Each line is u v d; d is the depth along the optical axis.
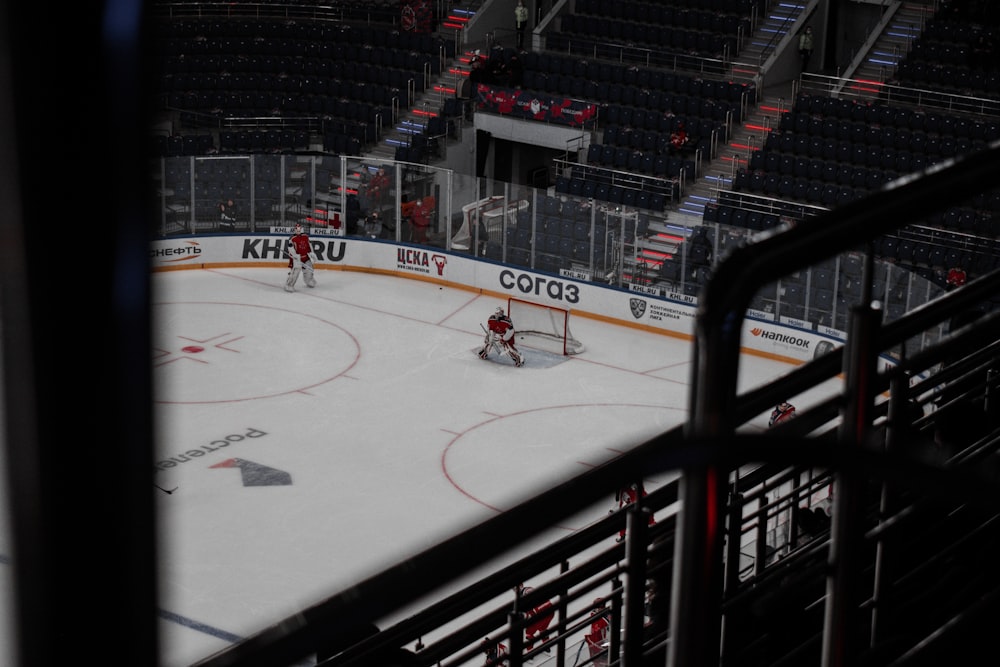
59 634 1.09
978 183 2.32
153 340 1.09
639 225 29.50
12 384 1.04
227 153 36.12
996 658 3.52
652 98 35.97
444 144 36.72
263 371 26.41
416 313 30.38
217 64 38.53
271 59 38.97
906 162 32.78
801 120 34.06
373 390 25.67
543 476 22.25
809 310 27.59
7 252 1.03
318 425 23.95
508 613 4.86
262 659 1.16
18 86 1.01
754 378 27.58
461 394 25.66
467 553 1.38
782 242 1.97
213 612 17.62
